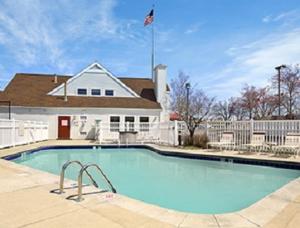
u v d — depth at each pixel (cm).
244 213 498
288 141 1369
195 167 1300
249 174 1138
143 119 2747
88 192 621
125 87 2916
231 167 1305
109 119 2670
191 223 448
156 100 2938
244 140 1564
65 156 1688
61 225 438
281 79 2998
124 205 533
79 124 2619
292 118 2888
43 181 728
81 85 2812
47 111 2575
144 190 885
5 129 1609
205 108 2973
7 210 504
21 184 695
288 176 1099
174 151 1581
